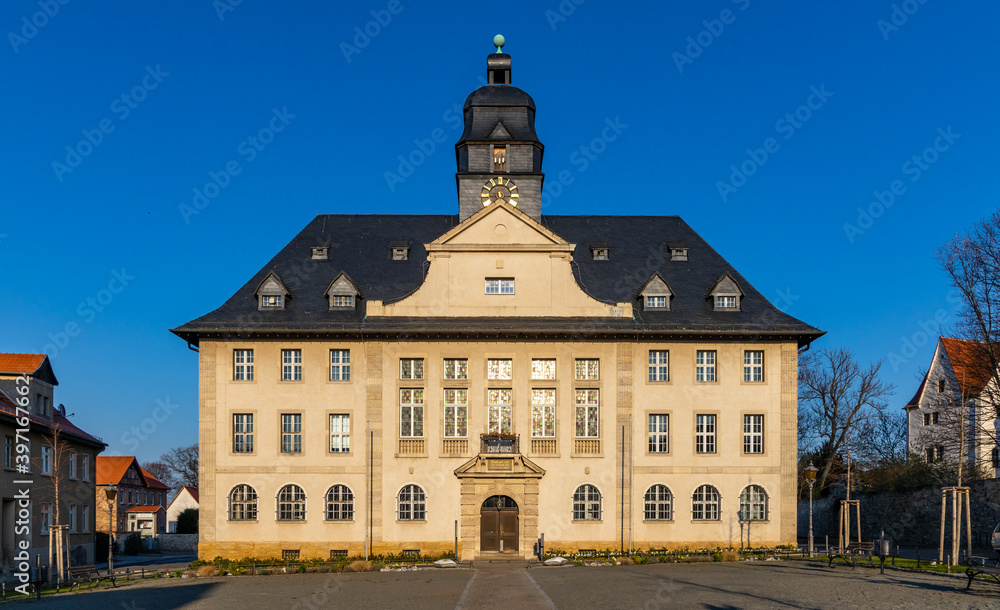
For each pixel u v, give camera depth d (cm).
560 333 4559
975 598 2534
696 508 4528
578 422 4559
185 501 10894
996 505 4812
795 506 4525
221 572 3850
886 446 7800
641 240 5216
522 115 5297
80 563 5462
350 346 4572
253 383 4534
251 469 4481
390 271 4956
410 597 2836
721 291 4747
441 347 4578
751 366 4647
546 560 4162
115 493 4031
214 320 4572
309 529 4447
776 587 2859
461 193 5194
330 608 2622
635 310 4734
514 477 4472
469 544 4412
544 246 4678
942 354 7500
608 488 4503
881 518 5806
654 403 4575
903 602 2459
